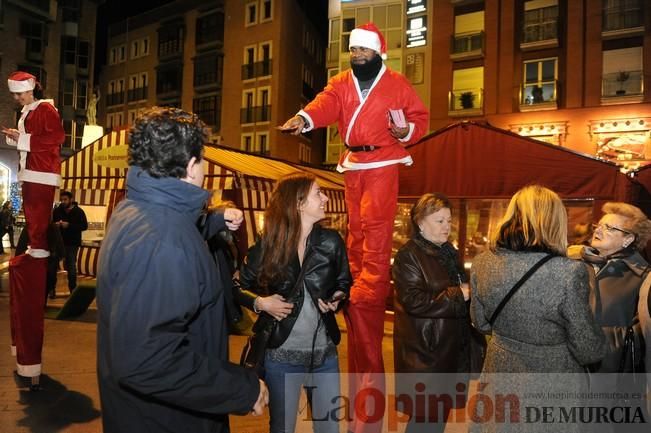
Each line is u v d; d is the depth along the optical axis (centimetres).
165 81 3500
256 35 3034
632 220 278
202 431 168
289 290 251
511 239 215
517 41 2202
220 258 233
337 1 2725
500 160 739
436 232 294
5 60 2748
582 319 197
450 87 2350
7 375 466
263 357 244
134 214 154
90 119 2292
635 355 259
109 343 144
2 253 1560
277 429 249
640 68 1980
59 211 945
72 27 3162
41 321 425
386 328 722
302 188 255
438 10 2388
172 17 3459
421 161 808
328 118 287
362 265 304
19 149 391
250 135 3033
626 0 2000
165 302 142
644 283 249
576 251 338
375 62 284
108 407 157
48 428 352
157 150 157
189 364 144
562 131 2094
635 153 1969
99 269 154
